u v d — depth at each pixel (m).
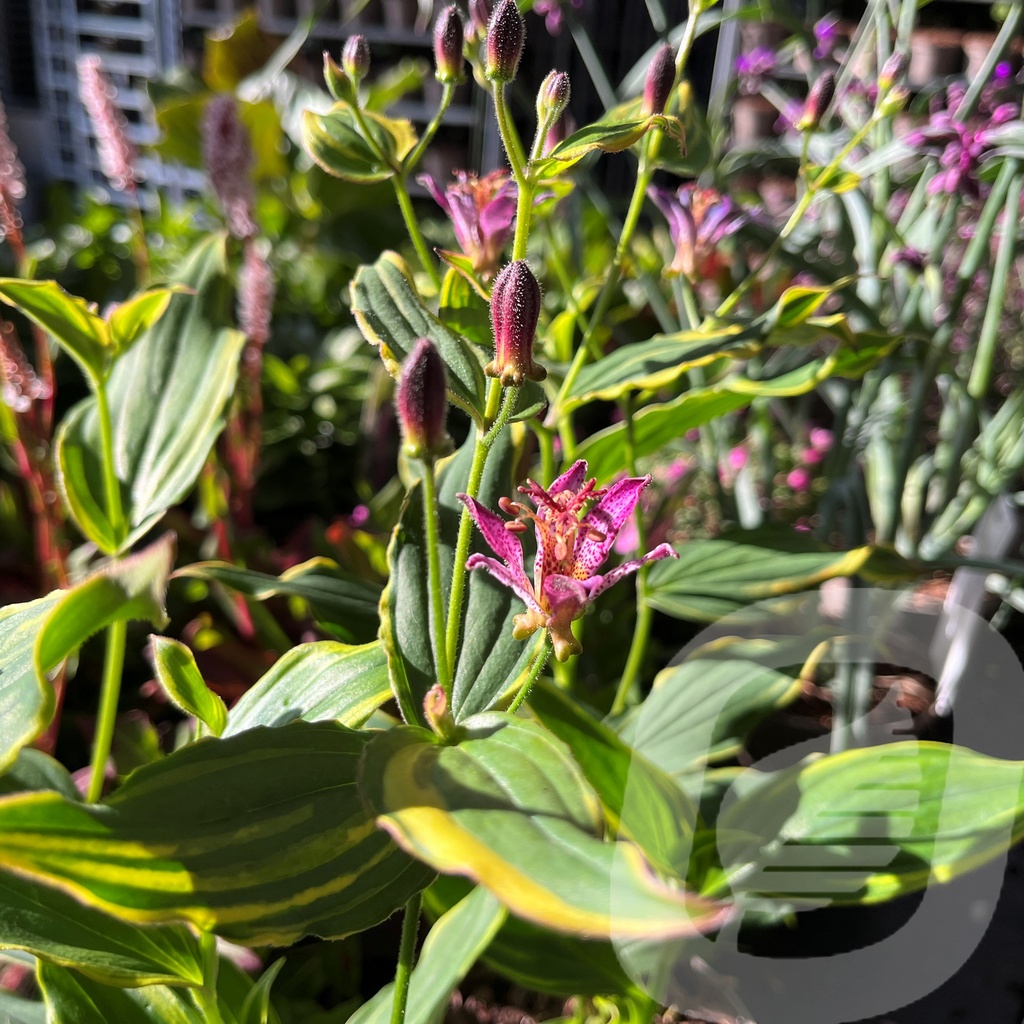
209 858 0.18
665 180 1.02
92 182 1.37
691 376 0.43
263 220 0.91
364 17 1.32
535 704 0.23
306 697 0.26
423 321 0.26
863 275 0.33
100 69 0.44
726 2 0.62
